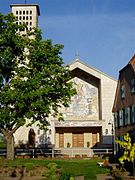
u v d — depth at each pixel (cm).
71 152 4497
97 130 5562
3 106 3192
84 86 5628
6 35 3234
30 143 5206
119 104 3956
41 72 3225
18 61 3388
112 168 2981
